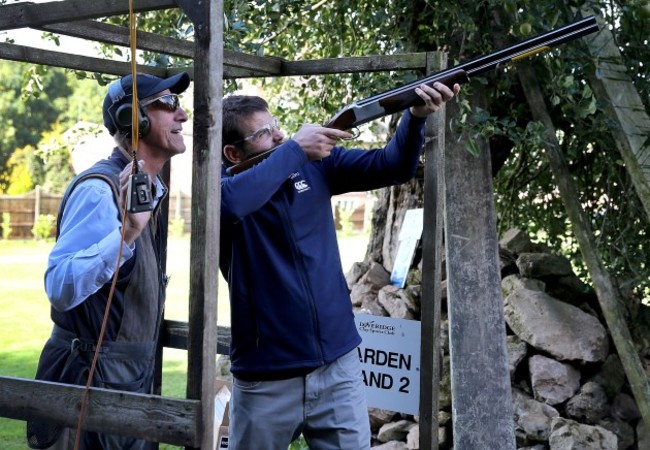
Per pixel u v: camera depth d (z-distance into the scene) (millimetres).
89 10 2340
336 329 2674
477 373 3912
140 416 2225
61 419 2348
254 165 2717
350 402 2682
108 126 2680
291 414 2664
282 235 2654
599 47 4039
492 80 4445
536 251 4762
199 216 2123
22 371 7422
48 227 22656
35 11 2436
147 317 2697
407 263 4609
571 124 4574
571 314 4234
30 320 10461
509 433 3812
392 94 2703
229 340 3619
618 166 4734
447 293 4199
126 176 2361
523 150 5316
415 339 3766
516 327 4246
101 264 2328
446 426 4250
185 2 2135
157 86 2570
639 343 4484
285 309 2629
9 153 28703
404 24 4578
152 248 2730
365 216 23562
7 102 28969
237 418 2732
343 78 5180
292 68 3340
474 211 4195
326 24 5043
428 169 3150
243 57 3178
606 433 3887
